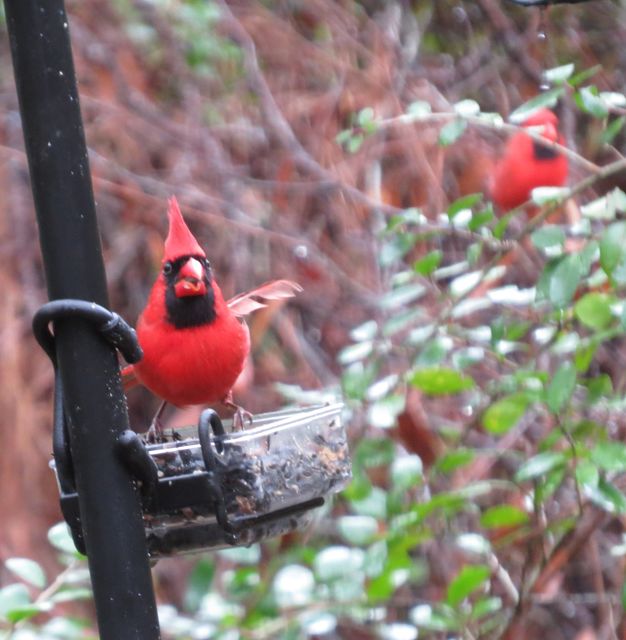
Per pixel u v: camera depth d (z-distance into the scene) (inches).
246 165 474.6
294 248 447.2
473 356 242.5
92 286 163.2
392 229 256.5
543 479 256.2
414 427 355.6
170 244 211.3
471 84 512.1
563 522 255.0
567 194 235.0
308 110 479.5
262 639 251.9
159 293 210.5
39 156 161.3
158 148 475.5
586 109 233.8
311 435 199.0
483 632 273.7
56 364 166.2
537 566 278.8
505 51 521.7
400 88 485.4
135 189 458.3
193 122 474.3
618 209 225.8
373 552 224.8
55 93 160.6
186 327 208.2
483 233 253.4
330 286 443.2
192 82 480.1
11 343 435.8
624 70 510.3
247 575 253.3
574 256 212.8
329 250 451.2
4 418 428.5
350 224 453.7
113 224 466.0
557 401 214.5
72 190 161.8
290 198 460.1
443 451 324.5
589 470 213.2
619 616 346.3
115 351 165.0
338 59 490.9
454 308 243.0
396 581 231.3
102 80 479.2
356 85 479.2
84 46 478.6
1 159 463.2
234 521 181.6
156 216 464.1
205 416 174.6
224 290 445.7
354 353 251.1
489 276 247.1
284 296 237.9
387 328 249.0
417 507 231.6
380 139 456.1
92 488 163.0
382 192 458.9
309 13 511.2
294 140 468.8
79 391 162.6
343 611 244.7
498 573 270.7
